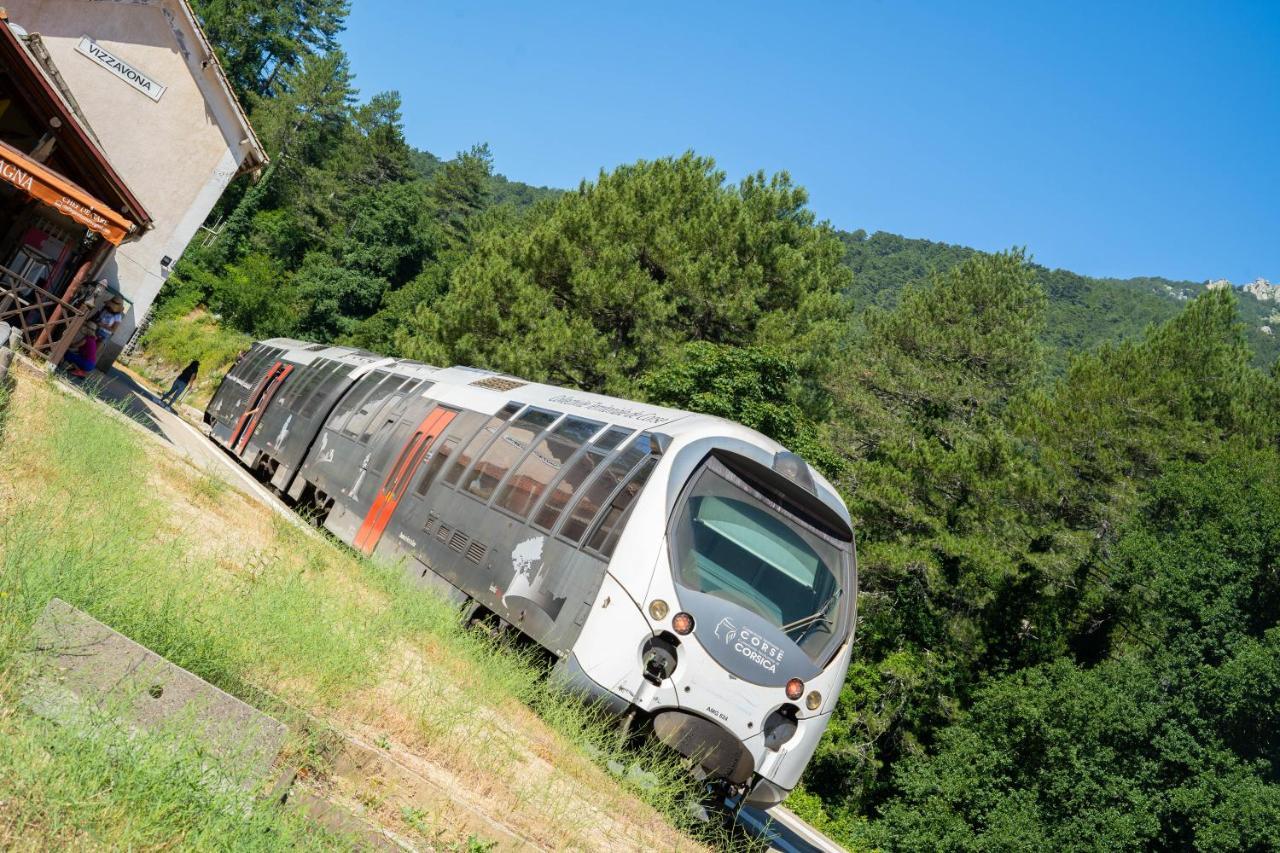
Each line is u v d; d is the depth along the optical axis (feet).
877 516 125.49
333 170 324.19
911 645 120.47
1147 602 116.26
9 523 20.88
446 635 31.17
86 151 61.67
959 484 129.49
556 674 31.60
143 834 11.55
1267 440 139.74
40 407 35.86
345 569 36.04
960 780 102.01
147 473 35.83
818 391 144.46
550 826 20.36
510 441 42.32
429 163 618.44
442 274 271.90
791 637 32.65
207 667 17.57
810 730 32.55
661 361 123.75
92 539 21.39
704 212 140.05
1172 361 150.20
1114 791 96.48
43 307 62.49
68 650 13.87
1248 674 98.73
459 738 22.21
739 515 33.55
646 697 30.81
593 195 145.48
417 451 49.03
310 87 296.92
